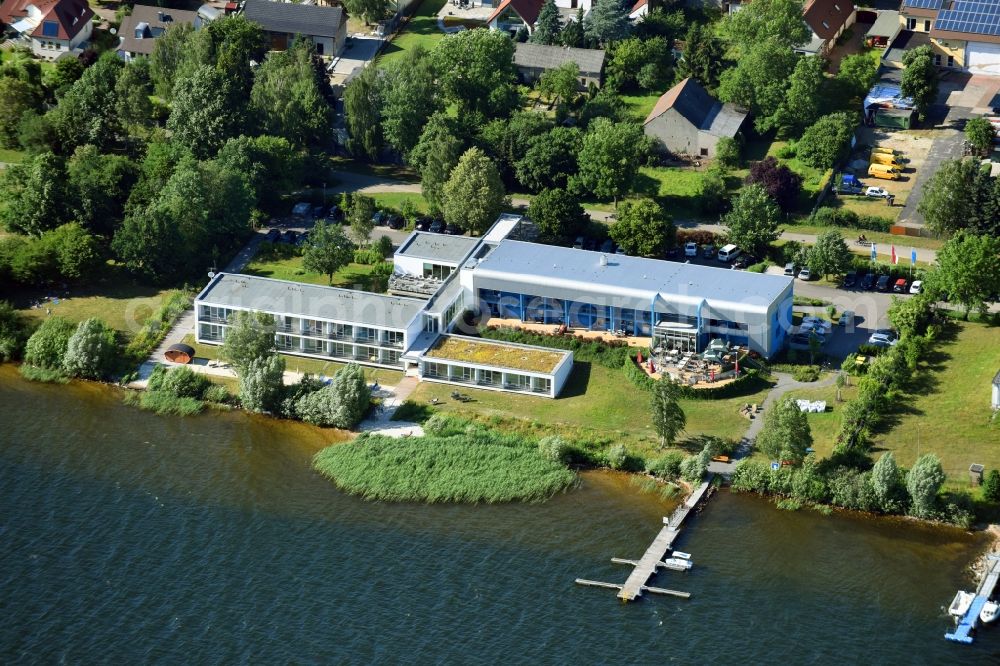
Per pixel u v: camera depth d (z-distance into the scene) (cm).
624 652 19175
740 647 19212
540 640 19425
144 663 19225
